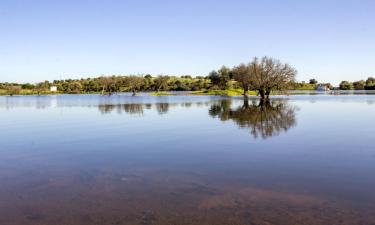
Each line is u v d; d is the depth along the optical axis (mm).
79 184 12352
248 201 10281
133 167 14859
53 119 38750
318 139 21484
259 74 93125
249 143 20297
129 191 11438
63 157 17234
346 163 15016
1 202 10523
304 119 33969
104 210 9711
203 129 27109
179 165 15039
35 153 18406
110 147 19891
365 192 11016
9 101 94688
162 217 9141
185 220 8906
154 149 18984
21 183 12586
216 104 64125
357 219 8844
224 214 9281
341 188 11453
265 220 8836
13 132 27500
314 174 13234
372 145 19266
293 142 20422
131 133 25719
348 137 22266
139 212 9523
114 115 42750
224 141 21156
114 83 183750
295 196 10688
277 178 12734
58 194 11219
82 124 32812
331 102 68688
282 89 97688
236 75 118250
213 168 14406
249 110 47000
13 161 16438
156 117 38875
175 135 24172
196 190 11445
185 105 62156
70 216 9320
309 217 9008
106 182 12578
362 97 98312
